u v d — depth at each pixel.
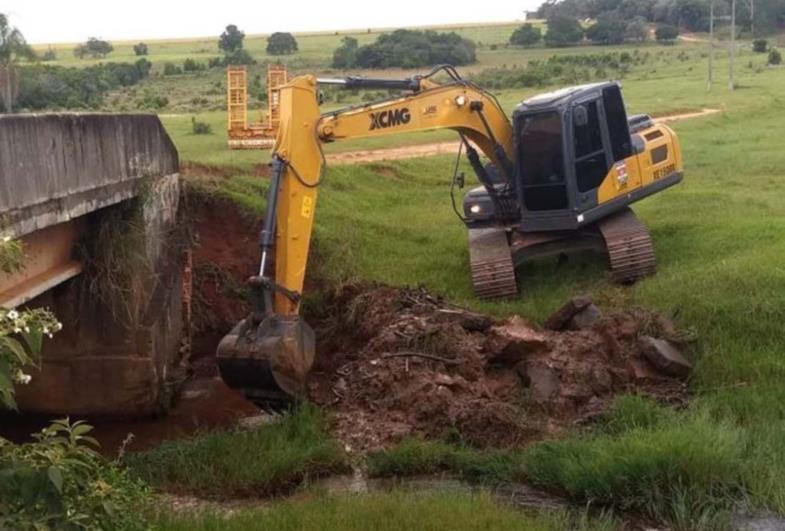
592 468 9.66
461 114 14.84
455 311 13.80
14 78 37.81
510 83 65.88
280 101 12.72
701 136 37.50
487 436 11.05
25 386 14.30
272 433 11.30
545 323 13.62
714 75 71.50
